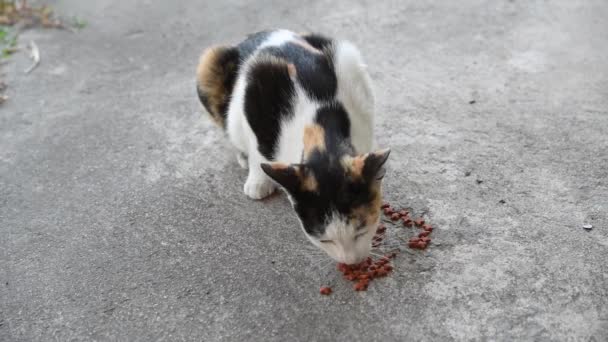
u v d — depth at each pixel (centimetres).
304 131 85
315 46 96
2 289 92
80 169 107
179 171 105
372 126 93
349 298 86
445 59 118
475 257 89
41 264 95
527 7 128
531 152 100
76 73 126
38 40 136
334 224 81
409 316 84
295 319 85
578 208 93
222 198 100
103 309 89
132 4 148
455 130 105
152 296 89
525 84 111
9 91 123
